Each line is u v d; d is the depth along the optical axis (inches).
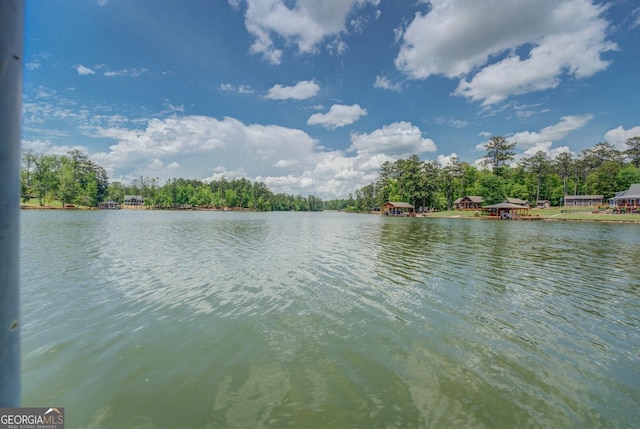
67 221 1306.6
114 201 4313.5
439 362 207.5
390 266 496.4
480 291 361.7
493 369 199.9
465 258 569.0
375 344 231.0
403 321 273.7
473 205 3024.1
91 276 402.6
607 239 877.8
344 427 149.5
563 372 197.5
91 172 3545.8
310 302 320.5
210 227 1256.8
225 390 175.6
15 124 39.8
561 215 2134.6
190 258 542.6
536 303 322.0
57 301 310.3
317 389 177.8
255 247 698.2
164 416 154.5
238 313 287.7
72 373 188.2
